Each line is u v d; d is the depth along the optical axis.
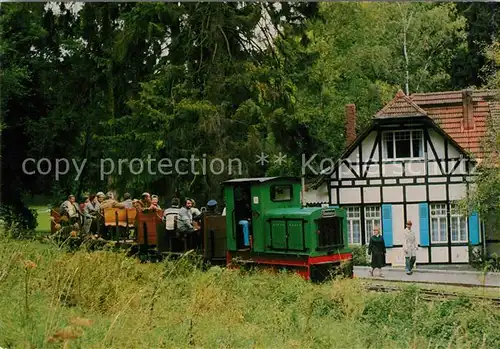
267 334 14.22
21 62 43.69
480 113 44.94
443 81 54.88
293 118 42.00
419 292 18.88
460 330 15.48
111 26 42.34
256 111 39.88
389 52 54.12
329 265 24.89
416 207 43.09
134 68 41.78
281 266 25.08
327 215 25.05
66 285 14.23
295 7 42.59
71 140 44.06
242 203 26.19
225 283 18.95
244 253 25.95
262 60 42.34
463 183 42.53
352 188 43.72
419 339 14.62
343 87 54.00
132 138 40.53
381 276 34.16
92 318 12.69
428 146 43.06
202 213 26.62
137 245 27.25
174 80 40.16
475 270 39.09
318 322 16.00
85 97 43.41
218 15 40.53
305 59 43.12
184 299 16.08
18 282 14.09
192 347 12.34
